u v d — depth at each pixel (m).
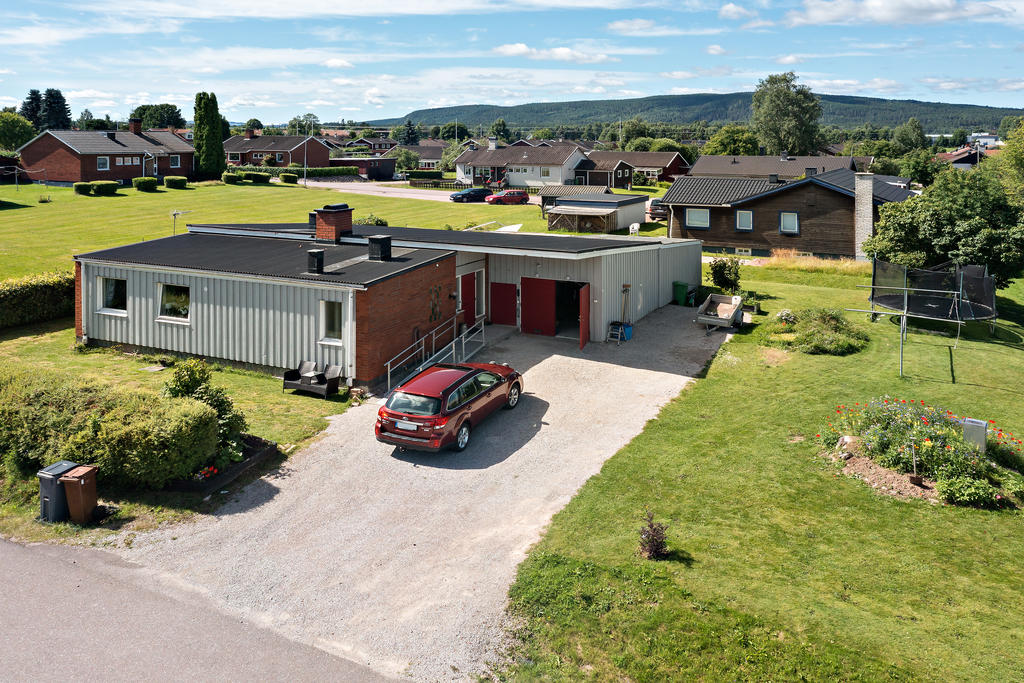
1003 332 27.80
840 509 13.72
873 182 46.78
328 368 20.53
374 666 9.75
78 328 24.33
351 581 11.70
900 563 11.86
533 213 63.78
